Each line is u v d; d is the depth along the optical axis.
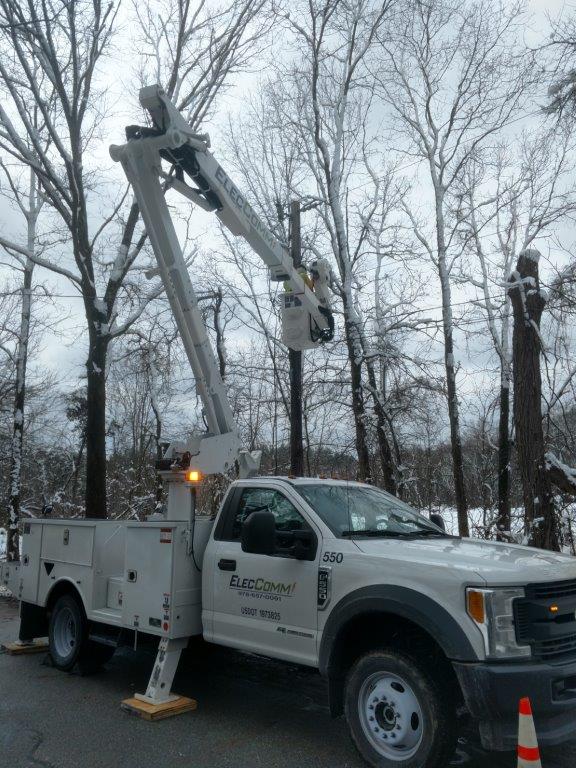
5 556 18.55
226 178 7.13
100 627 7.18
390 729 4.60
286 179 19.05
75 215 13.62
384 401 16.02
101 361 13.87
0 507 24.98
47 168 13.66
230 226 7.28
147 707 5.89
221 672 7.34
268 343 19.56
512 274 12.20
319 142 16.80
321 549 5.27
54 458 26.58
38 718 5.90
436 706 4.35
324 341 8.84
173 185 6.74
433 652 4.61
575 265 12.96
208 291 18.64
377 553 4.95
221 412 7.13
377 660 4.67
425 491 22.58
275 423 21.03
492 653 4.21
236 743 5.27
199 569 6.25
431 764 4.31
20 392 17.69
